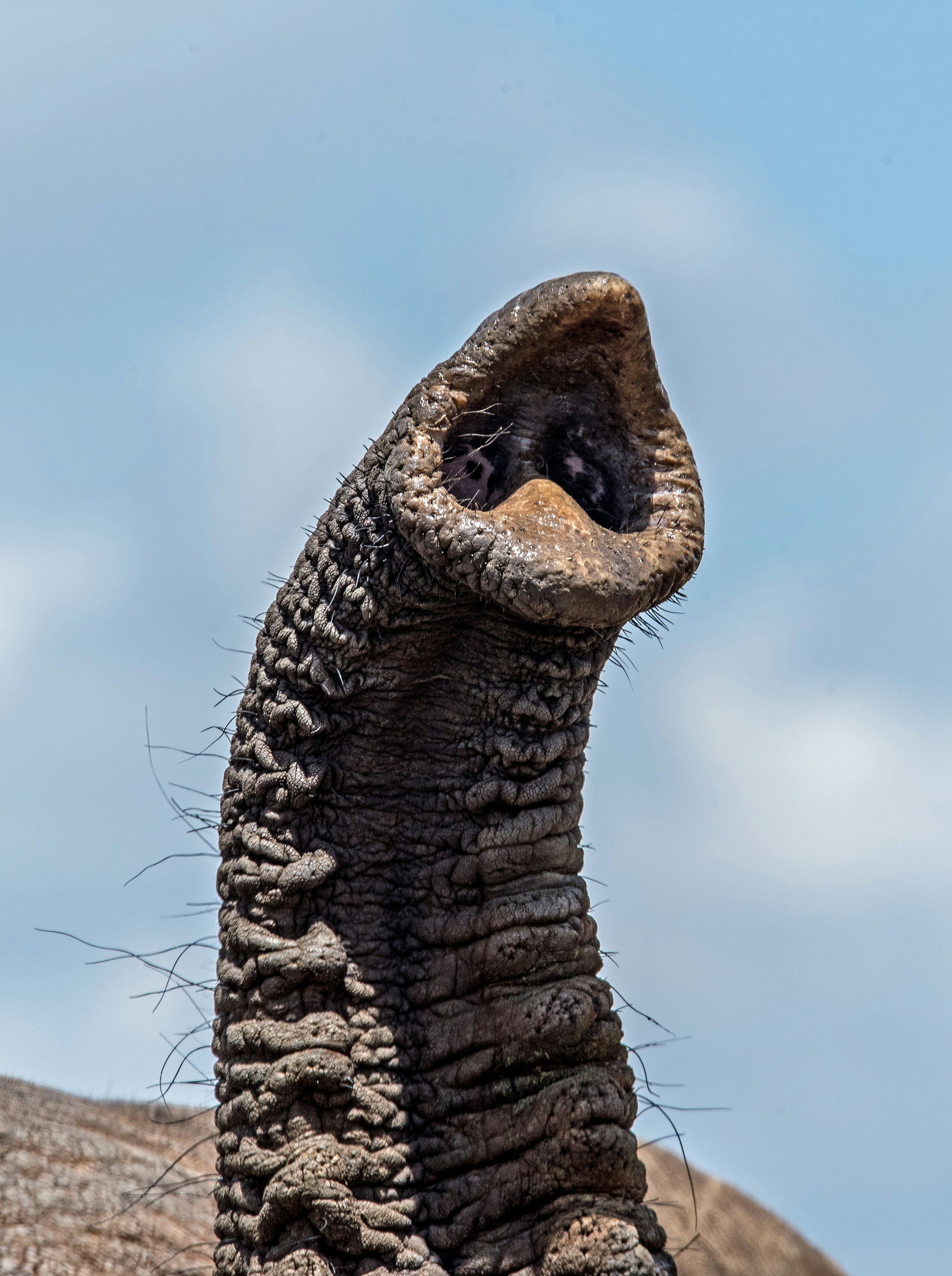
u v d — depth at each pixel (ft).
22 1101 107.34
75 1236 84.12
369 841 48.01
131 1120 118.83
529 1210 44.04
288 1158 45.06
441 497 44.21
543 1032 44.83
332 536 47.32
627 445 47.32
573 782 47.70
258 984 46.96
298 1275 43.96
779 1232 126.21
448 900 47.24
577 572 42.80
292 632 47.91
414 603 45.57
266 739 48.34
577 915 46.96
